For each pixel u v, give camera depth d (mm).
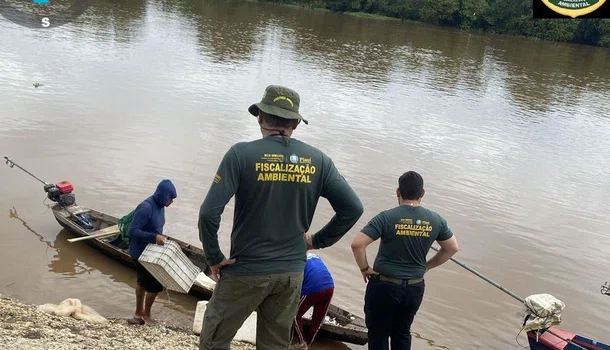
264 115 3156
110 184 10977
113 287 7609
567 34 50938
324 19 49375
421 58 34062
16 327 4777
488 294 8656
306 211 3168
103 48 24797
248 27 37969
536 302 6602
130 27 31328
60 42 24453
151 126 15023
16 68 19219
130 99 17453
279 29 38969
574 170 15930
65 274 7805
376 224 4551
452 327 7668
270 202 3055
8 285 7328
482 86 27500
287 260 3135
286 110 3131
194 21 37094
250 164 3029
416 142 16797
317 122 17641
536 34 52594
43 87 17344
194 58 25531
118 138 13695
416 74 28594
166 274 5504
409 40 42375
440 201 12391
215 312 3229
